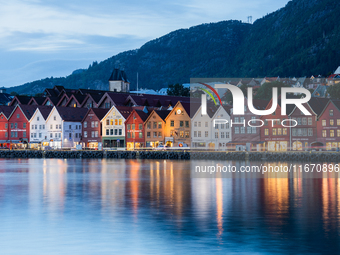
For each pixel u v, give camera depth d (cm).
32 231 3011
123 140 14075
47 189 5372
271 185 5822
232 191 5119
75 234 2923
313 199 4403
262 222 3253
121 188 5444
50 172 8181
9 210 3816
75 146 14950
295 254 2467
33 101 17438
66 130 15150
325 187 5550
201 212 3662
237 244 2664
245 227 3097
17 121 16150
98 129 14638
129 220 3350
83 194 4862
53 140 15350
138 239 2791
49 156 14375
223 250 2547
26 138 15962
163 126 13300
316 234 2889
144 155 12850
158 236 2856
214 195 4750
